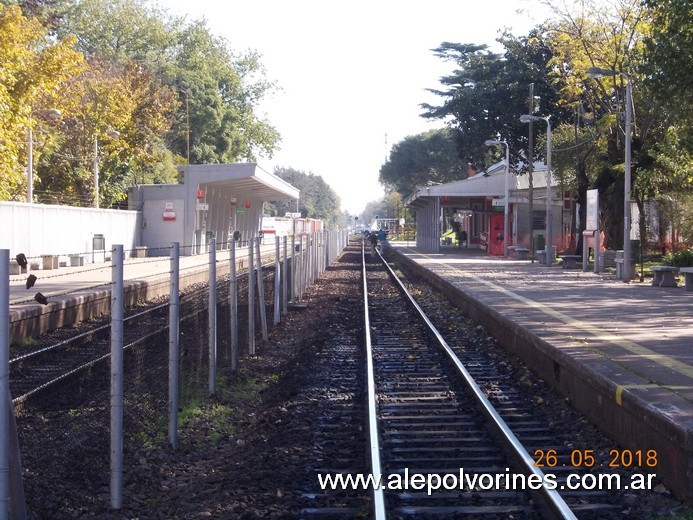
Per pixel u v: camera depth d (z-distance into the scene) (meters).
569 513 5.96
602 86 31.98
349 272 42.34
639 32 30.34
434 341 16.62
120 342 7.18
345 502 6.88
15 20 31.92
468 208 57.03
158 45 67.62
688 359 10.48
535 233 51.47
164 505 6.99
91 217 36.56
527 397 11.10
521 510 6.53
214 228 51.97
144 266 32.25
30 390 10.50
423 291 29.72
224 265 34.50
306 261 30.09
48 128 41.75
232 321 13.26
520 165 55.94
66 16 64.12
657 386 8.48
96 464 7.96
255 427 9.78
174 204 44.84
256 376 13.32
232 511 6.64
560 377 11.00
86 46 65.25
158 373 11.97
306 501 6.89
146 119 45.94
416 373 13.08
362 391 11.57
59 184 44.53
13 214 28.80
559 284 24.70
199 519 6.49
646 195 34.44
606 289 22.59
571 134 38.75
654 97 21.98
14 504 5.79
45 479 7.18
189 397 11.03
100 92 43.91
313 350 15.61
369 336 16.72
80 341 14.42
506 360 14.11
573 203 41.12
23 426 8.77
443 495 6.94
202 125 66.69
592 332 13.20
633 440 7.93
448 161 98.75
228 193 54.84
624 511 6.46
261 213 69.50
